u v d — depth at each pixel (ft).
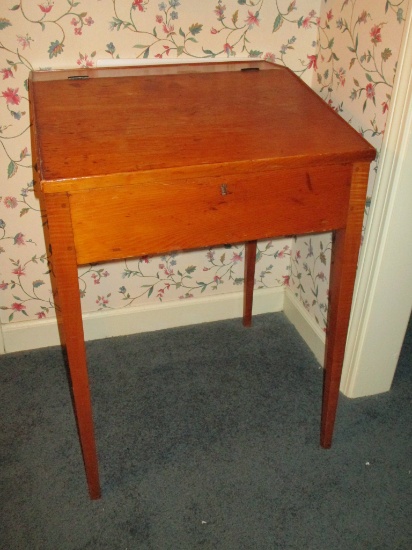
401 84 3.28
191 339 5.41
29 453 4.10
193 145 2.89
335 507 3.67
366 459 4.04
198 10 4.13
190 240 2.97
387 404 4.54
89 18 3.96
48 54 4.02
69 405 4.56
